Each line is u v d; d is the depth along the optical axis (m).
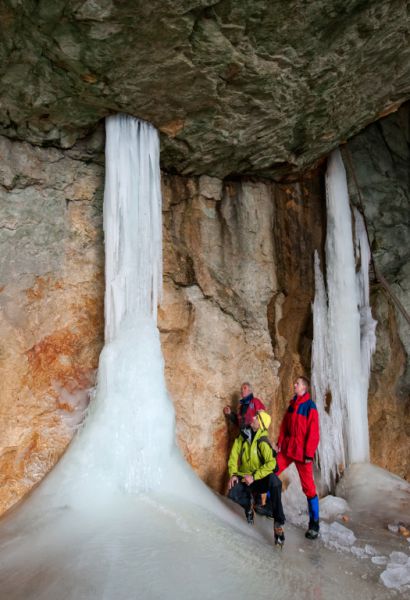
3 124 5.02
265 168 6.71
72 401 5.26
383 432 7.88
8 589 3.25
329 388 7.21
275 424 6.73
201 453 5.98
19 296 5.11
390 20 4.65
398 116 8.99
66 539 3.77
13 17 3.88
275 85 5.07
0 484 4.73
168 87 4.84
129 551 3.66
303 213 7.40
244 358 6.56
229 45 4.42
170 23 4.07
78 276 5.48
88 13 3.84
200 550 3.86
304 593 3.74
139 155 5.41
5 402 4.88
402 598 3.89
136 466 4.66
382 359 7.90
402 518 5.88
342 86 5.45
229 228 6.69
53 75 4.51
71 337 5.37
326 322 7.36
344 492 6.73
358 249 8.02
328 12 4.34
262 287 6.84
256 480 4.89
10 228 5.13
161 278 5.63
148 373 5.13
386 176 8.66
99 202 5.66
